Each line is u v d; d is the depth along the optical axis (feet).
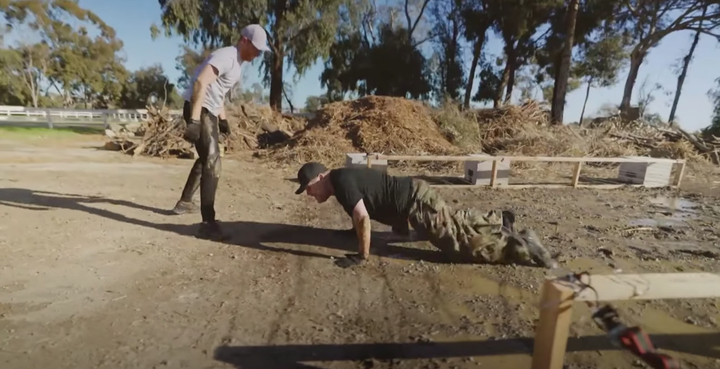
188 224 16.08
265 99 133.59
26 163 28.22
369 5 93.91
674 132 49.16
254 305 9.98
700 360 8.29
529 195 24.43
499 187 26.25
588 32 79.66
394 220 12.88
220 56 14.19
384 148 37.17
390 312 9.89
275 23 73.10
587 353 8.42
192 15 66.13
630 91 81.82
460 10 92.89
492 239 12.66
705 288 6.07
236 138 42.57
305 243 14.47
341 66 94.94
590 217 19.66
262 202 20.61
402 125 39.06
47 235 14.15
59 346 8.06
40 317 9.08
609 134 46.57
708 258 14.25
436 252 13.91
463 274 12.21
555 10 77.87
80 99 139.44
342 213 18.79
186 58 131.85
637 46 79.66
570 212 20.49
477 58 95.04
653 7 77.05
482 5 87.81
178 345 8.25
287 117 65.21
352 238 15.08
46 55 113.70
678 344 8.84
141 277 11.28
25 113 61.82
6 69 114.42
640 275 6.20
